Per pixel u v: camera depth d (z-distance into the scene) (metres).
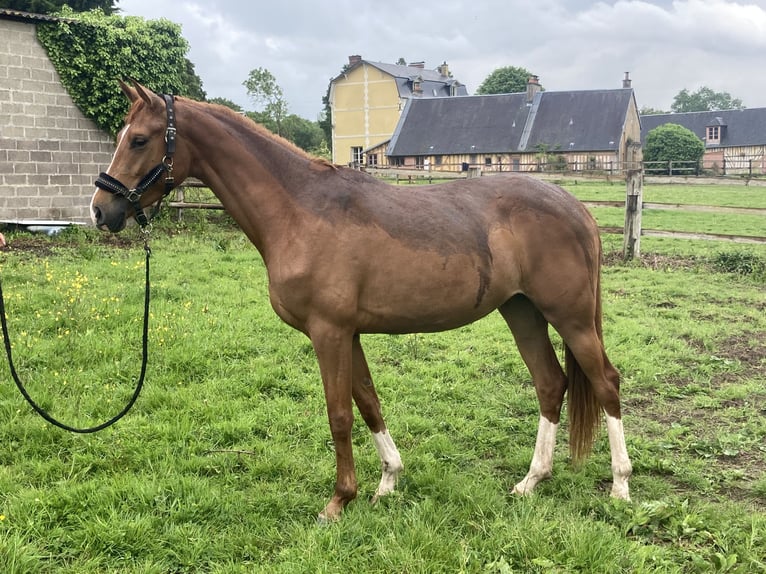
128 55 13.70
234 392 4.86
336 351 3.09
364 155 50.62
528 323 3.65
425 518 3.12
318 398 4.85
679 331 6.86
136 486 3.32
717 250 12.08
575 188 26.58
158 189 3.21
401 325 3.24
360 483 3.60
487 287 3.26
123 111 13.81
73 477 3.49
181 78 15.74
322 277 3.03
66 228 12.19
